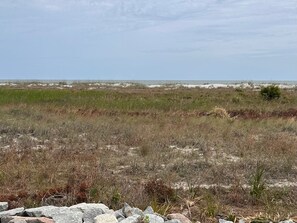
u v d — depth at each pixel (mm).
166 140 11242
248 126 14789
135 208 5227
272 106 23641
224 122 15203
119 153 9578
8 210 5258
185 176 7770
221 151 10203
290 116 18625
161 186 6426
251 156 9375
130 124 14055
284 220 5348
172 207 5941
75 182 6609
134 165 8242
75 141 11070
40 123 13562
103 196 5977
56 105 19984
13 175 7254
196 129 13281
